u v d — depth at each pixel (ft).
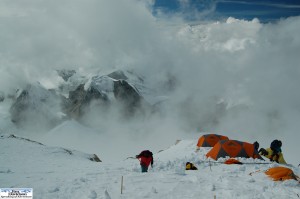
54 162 92.07
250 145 91.35
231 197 42.04
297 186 50.70
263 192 44.16
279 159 87.45
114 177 54.13
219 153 91.40
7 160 91.76
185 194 43.24
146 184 48.44
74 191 44.37
